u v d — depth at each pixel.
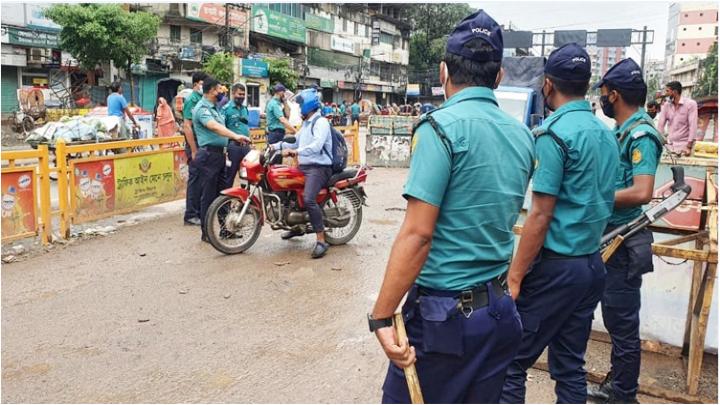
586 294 2.63
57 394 3.26
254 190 6.23
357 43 51.84
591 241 2.61
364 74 52.34
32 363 3.62
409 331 1.99
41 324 4.21
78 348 3.84
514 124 2.02
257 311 4.56
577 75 2.61
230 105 7.47
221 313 4.50
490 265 1.96
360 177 6.55
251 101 34.62
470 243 1.91
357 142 14.92
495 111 1.99
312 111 5.97
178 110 15.17
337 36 48.47
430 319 1.92
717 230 3.25
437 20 69.19
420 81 64.38
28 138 10.01
